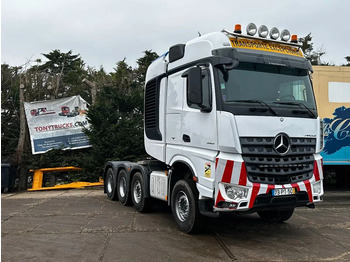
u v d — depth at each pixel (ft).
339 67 35.37
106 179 35.40
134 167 27.43
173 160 21.52
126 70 63.31
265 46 19.30
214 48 18.39
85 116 47.44
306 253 16.62
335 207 29.37
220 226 22.08
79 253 16.75
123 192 30.66
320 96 34.99
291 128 17.88
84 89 70.49
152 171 25.22
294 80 19.33
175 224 22.56
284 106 18.15
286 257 16.05
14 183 43.91
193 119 19.43
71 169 46.50
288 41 20.17
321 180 19.03
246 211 16.98
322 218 24.70
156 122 24.26
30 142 49.32
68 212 27.09
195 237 19.34
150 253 16.63
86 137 47.67
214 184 17.38
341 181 41.96
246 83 17.92
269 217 23.65
